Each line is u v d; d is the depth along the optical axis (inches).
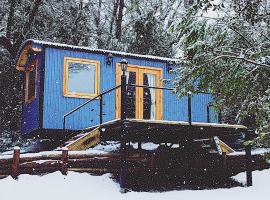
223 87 280.1
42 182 371.9
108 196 374.0
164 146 510.0
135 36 939.3
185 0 1031.6
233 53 278.4
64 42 900.6
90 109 527.8
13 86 792.3
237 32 279.3
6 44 799.1
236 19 277.6
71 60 525.3
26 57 586.6
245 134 458.6
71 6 935.0
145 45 924.0
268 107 267.4
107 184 405.4
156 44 924.6
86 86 529.7
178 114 566.3
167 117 558.9
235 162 503.2
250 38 281.1
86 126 522.3
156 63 567.2
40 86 505.0
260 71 274.8
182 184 465.4
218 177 493.4
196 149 507.5
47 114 504.1
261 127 262.5
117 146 510.0
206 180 490.9
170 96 565.3
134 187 430.0
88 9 991.0
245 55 280.1
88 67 534.0
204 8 274.7
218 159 495.8
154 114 553.6
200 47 275.0
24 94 598.5
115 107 540.1
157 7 1083.9
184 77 288.4
